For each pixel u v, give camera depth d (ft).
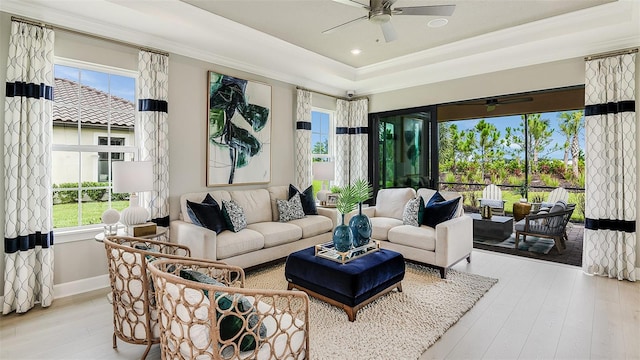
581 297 10.12
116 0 9.38
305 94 17.71
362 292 8.68
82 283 10.61
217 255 10.78
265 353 4.99
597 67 12.05
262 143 16.02
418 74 16.83
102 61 10.87
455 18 11.68
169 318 4.94
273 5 10.68
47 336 7.86
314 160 19.57
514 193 25.26
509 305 9.57
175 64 12.76
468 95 16.05
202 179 13.78
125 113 11.85
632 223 11.49
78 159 11.00
